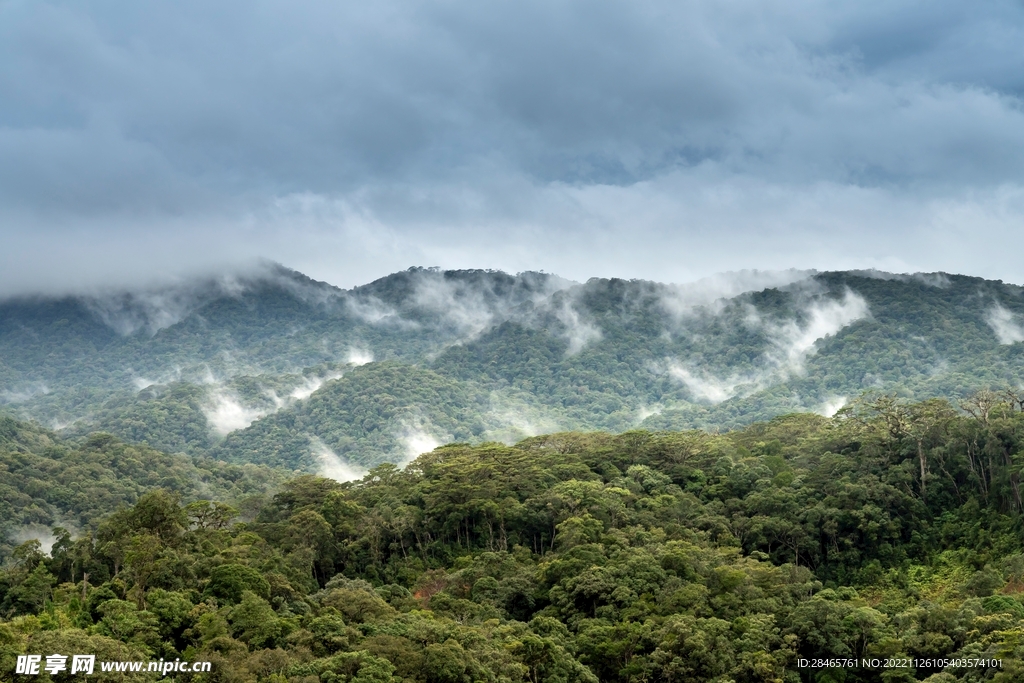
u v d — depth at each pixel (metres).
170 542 135.88
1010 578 136.50
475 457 190.88
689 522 159.62
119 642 98.25
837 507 157.25
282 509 180.12
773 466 184.75
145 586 120.12
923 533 155.62
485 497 165.25
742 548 154.38
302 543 154.62
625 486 174.38
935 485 161.88
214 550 136.88
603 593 128.62
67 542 133.75
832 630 117.69
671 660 113.38
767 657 113.06
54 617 109.00
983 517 153.38
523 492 169.62
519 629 122.75
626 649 117.38
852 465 170.62
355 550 158.75
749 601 126.81
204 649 103.00
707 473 182.00
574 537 145.88
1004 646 106.00
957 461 163.75
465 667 103.75
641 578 131.12
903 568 151.25
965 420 167.00
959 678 106.75
